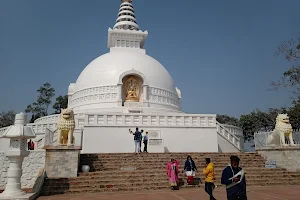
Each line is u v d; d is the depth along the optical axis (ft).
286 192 40.01
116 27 152.15
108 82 113.80
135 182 45.21
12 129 36.70
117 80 113.60
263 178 50.47
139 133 67.62
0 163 50.57
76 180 44.27
